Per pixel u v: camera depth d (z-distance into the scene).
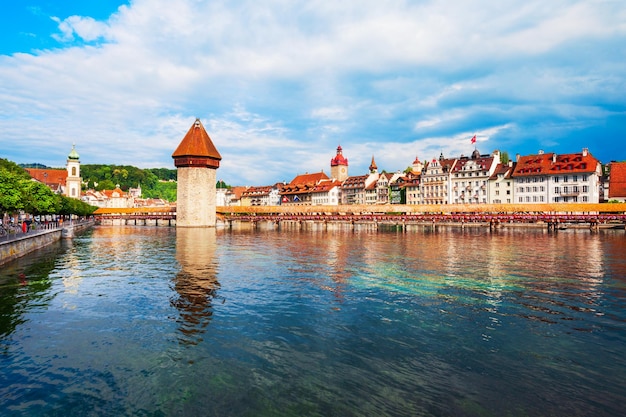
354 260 30.00
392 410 8.54
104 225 99.19
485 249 37.22
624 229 65.69
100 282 21.50
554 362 10.89
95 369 10.54
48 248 39.28
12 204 36.41
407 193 115.31
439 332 13.26
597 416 8.31
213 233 64.31
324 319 14.65
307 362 10.91
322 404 8.79
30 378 10.05
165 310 15.85
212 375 10.18
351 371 10.37
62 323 14.27
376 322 14.29
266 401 8.93
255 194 166.12
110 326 13.91
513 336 12.84
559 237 51.84
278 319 14.64
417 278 22.41
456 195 102.75
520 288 19.64
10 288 20.02
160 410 8.62
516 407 8.65
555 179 85.12
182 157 79.50
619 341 12.41
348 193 133.38
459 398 9.03
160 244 44.00
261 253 34.94
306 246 41.38
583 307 16.19
